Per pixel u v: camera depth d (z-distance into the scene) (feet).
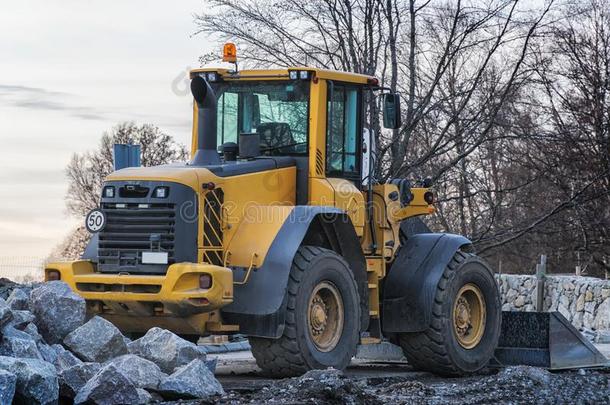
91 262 41.16
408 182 47.11
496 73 74.69
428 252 45.88
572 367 46.78
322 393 32.60
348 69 74.49
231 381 39.83
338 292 41.78
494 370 48.08
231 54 44.78
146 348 36.01
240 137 42.75
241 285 39.88
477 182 98.17
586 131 98.53
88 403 30.91
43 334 35.47
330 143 43.62
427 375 46.16
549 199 100.89
